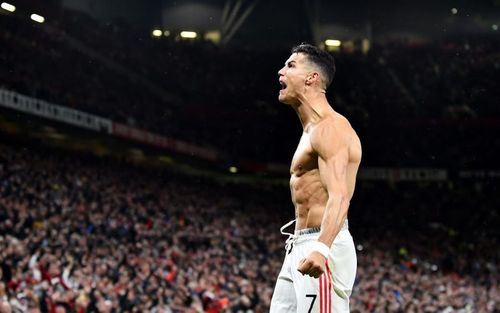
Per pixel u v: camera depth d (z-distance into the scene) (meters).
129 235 42.06
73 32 71.25
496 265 63.59
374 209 75.81
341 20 85.62
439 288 49.81
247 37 84.94
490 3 84.88
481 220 74.50
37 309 22.94
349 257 6.41
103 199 48.59
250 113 80.81
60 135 61.62
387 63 84.69
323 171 6.23
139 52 76.94
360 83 83.56
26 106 54.16
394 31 86.81
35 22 68.31
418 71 84.12
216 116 79.38
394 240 67.94
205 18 83.38
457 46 85.88
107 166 60.44
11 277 26.66
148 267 34.44
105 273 30.88
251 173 79.25
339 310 6.37
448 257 62.34
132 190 56.56
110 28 76.06
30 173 47.28
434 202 76.94
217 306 31.33
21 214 37.62
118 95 70.25
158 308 27.39
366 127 82.31
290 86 6.64
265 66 83.44
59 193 45.44
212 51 82.56
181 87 78.38
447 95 83.12
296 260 6.46
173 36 81.25
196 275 36.09
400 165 81.38
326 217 6.02
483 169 80.69
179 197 60.94
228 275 39.00
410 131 82.38
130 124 66.06
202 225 52.88
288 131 81.00
